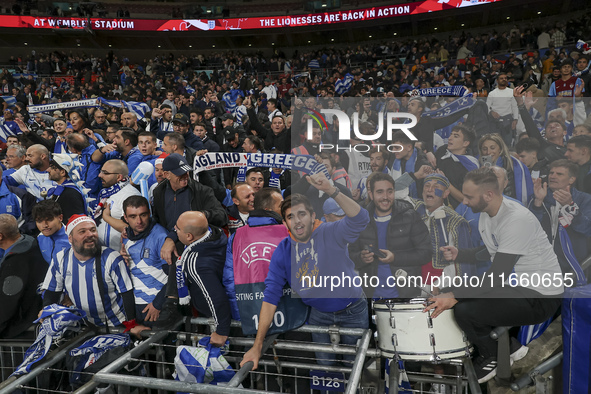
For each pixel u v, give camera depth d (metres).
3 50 24.97
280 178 3.35
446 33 22.94
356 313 2.18
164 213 2.80
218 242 2.26
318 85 14.66
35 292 2.79
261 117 8.12
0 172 3.51
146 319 2.51
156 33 24.05
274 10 25.50
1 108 9.63
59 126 5.25
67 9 24.59
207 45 26.05
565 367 1.88
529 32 16.78
